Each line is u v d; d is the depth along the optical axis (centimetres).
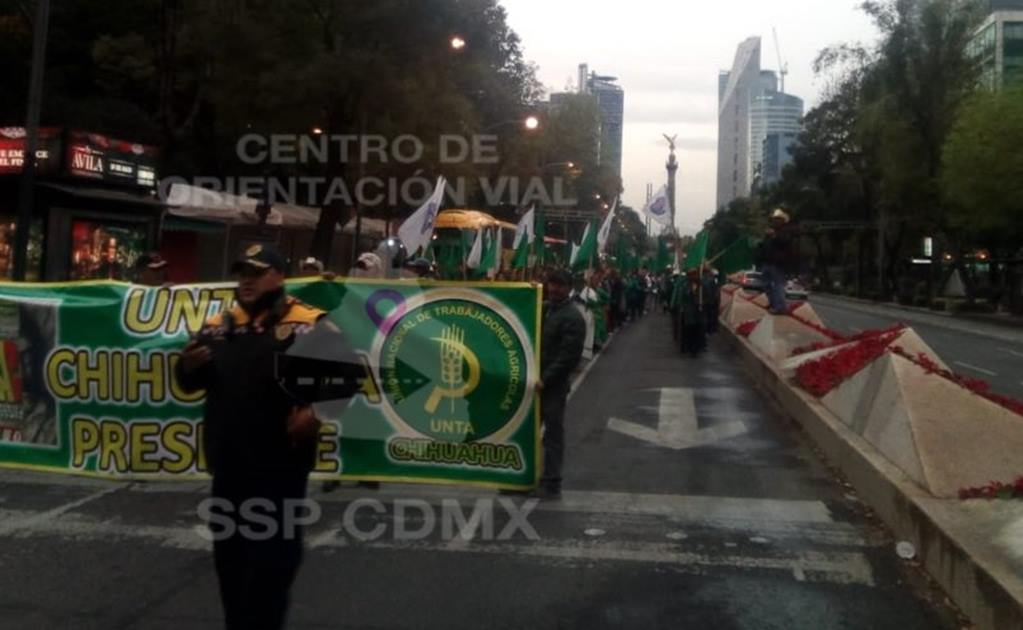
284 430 494
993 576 583
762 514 876
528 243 2194
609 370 2133
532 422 868
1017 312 5394
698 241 2736
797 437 1279
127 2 3362
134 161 1997
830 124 8000
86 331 904
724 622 619
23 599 642
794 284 6388
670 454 1155
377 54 2283
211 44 2327
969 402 875
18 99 3272
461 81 2809
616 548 767
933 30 5562
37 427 920
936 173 5641
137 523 806
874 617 630
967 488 769
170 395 894
